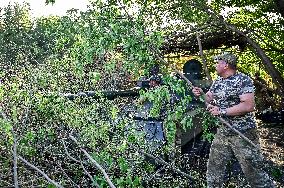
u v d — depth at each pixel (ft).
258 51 31.48
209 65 32.37
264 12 34.42
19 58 22.13
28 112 16.07
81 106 17.54
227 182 17.57
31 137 14.56
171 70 15.57
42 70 19.01
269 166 19.30
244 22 35.24
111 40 15.08
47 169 15.62
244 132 15.56
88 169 16.28
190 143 19.92
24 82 17.37
